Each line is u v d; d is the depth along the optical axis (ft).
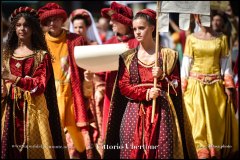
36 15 47.01
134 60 46.50
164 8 48.62
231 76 56.03
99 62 52.75
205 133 54.90
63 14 54.03
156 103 46.11
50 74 46.98
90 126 55.88
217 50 55.67
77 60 52.70
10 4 77.71
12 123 46.52
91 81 54.03
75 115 53.72
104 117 55.16
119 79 46.60
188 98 55.62
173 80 46.16
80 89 53.88
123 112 47.60
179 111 46.70
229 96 56.03
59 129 47.42
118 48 52.65
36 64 46.50
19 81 45.75
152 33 47.73
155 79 45.70
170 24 74.33
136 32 46.29
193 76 55.83
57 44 54.13
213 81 55.77
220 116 55.52
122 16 55.11
